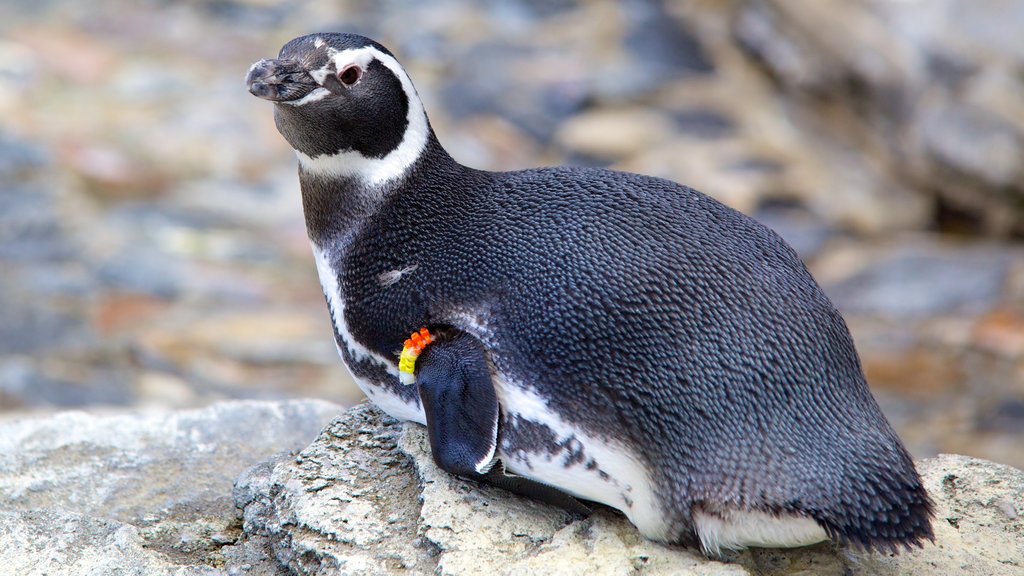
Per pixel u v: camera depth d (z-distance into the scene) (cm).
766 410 1157
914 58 4088
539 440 1217
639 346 1176
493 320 1227
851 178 4275
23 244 3569
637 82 4778
